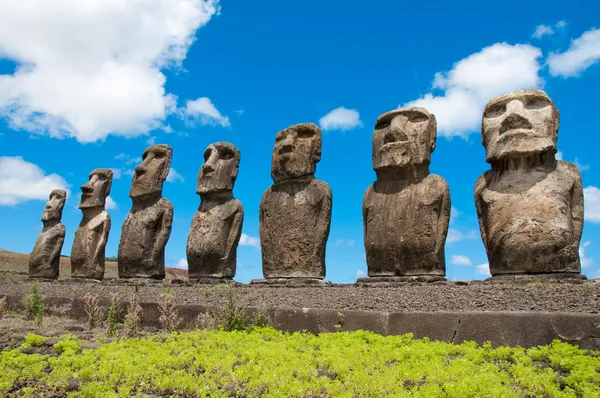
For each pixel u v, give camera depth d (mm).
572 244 10680
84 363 6980
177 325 10719
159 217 17922
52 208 22094
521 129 11281
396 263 12281
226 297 12062
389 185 12867
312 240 14086
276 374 6020
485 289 9438
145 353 7680
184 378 6020
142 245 17562
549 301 8273
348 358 6711
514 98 11633
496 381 5340
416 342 7629
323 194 14273
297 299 10922
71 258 19906
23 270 27766
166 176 18406
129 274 17688
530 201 10992
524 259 10789
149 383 6316
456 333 7793
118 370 6500
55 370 6688
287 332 9312
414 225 12148
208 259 16047
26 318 13078
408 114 12859
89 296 12250
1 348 8867
